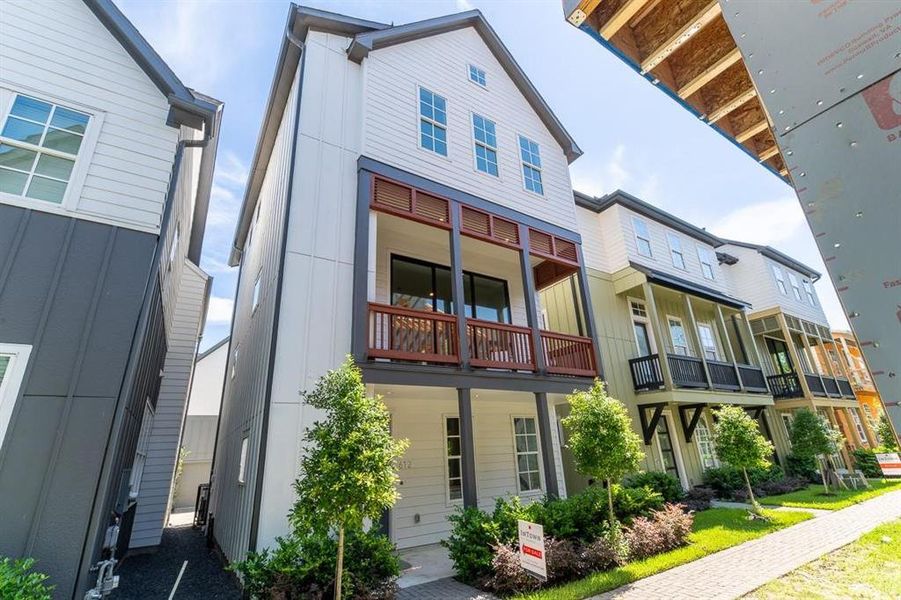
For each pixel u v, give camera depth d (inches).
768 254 639.1
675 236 527.2
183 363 397.7
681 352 485.1
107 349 165.6
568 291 422.9
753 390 455.8
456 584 197.5
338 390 161.3
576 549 213.3
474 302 361.4
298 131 251.0
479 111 351.6
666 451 422.0
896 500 356.8
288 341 213.3
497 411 344.8
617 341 417.7
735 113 98.8
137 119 196.1
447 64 345.1
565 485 357.7
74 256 169.3
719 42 86.7
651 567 201.9
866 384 804.0
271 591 154.4
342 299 234.4
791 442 478.9
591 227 463.5
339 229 246.4
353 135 272.4
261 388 222.1
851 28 45.6
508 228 325.1
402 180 276.1
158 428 366.0
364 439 153.7
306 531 148.0
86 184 178.7
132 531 317.1
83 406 157.5
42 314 159.3
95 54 194.7
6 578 119.5
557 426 387.5
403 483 281.9
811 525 279.7
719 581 183.3
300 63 278.5
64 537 144.7
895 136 40.8
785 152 50.1
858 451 586.9
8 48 178.2
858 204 42.7
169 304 329.4
